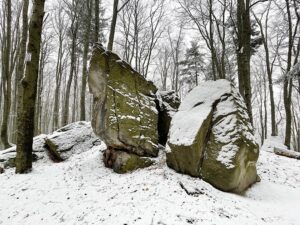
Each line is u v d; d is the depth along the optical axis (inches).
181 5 855.7
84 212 257.1
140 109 378.9
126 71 381.7
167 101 444.8
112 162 372.5
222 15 855.7
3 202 306.2
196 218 223.9
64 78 1626.5
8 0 697.6
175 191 271.4
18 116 399.2
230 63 1103.6
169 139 341.4
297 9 808.9
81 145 481.7
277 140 744.3
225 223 221.5
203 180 311.7
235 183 307.9
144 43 1180.5
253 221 237.0
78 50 1087.6
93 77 370.9
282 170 415.8
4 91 722.8
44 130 1605.6
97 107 369.7
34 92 401.7
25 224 260.7
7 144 651.5
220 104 350.9
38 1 399.9
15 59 846.5
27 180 355.3
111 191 293.0
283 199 320.5
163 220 218.7
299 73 595.2
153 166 345.7
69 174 366.9
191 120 337.1
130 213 236.4
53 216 264.7
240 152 313.0
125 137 353.4
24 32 592.1
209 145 324.5
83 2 930.1
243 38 529.0
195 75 1213.1
